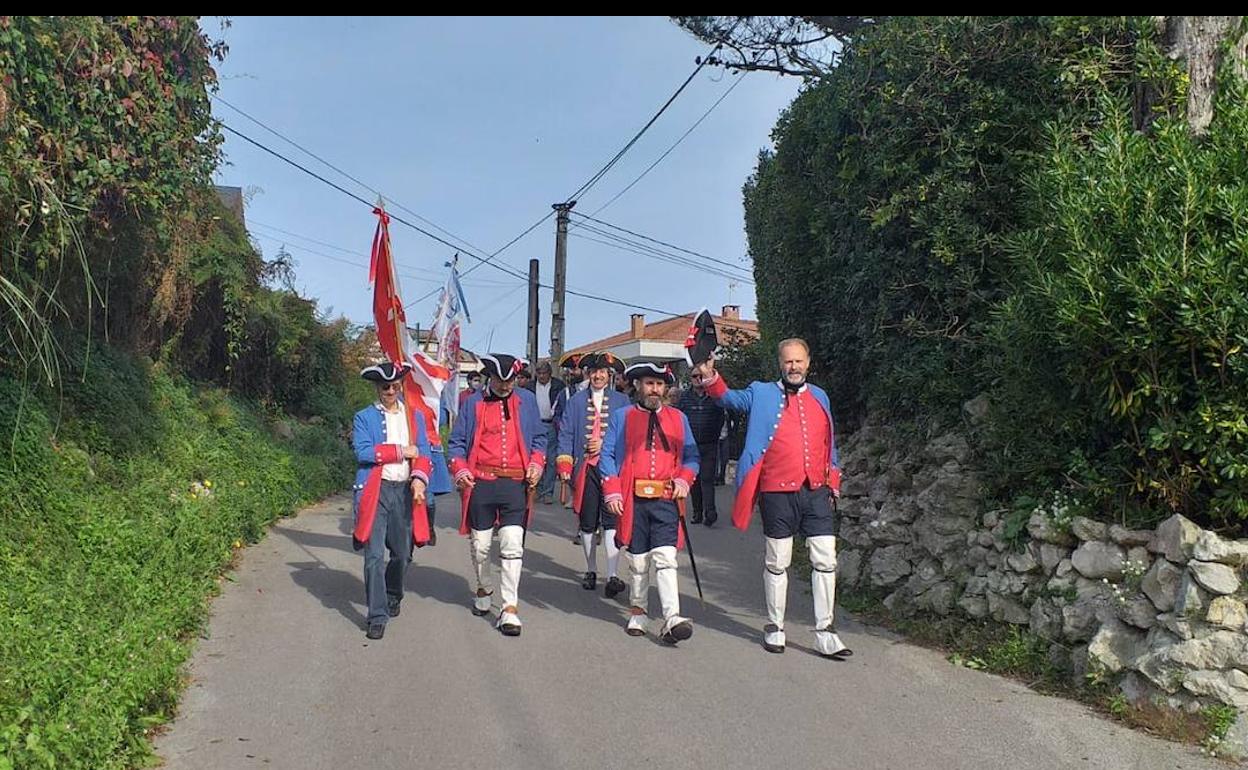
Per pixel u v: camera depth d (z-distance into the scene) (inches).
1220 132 218.2
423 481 273.3
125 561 269.4
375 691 218.2
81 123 279.3
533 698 215.0
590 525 321.4
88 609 232.5
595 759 182.9
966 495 268.1
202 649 247.6
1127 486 222.4
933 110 284.4
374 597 261.9
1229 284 193.0
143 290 452.4
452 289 536.1
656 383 262.2
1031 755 185.9
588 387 328.8
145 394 403.5
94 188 289.7
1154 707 197.8
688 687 223.5
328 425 702.5
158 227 358.6
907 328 301.1
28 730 167.9
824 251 358.6
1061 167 223.9
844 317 355.9
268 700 211.8
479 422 278.7
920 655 249.0
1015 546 241.1
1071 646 222.2
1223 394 200.1
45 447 293.3
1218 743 184.9
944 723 201.6
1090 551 220.8
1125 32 262.5
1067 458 236.5
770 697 217.0
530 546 402.9
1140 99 260.7
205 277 495.8
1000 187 277.1
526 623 279.6
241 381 612.4
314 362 711.1
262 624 271.4
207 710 205.6
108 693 185.6
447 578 337.4
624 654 249.3
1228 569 192.2
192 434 430.0
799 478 249.9
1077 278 208.5
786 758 184.2
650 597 313.6
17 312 262.4
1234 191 198.4
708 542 408.8
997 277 278.4
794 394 254.1
